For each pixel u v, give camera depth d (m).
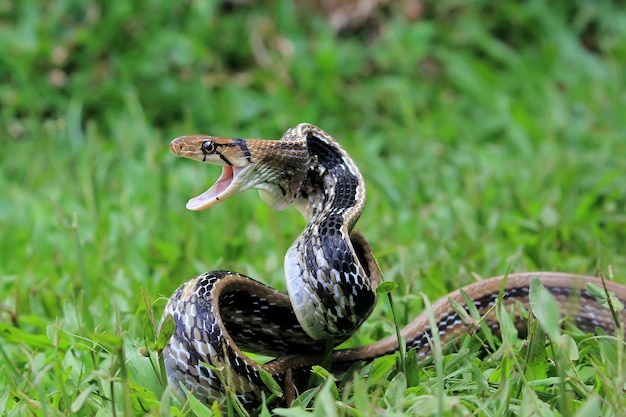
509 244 12.62
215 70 18.67
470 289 9.80
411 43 19.02
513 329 8.61
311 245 8.25
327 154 8.98
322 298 8.20
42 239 13.23
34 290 11.38
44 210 14.52
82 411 8.30
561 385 7.33
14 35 18.31
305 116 17.52
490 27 19.98
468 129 17.38
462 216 13.30
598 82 18.22
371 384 8.27
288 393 8.41
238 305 8.80
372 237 13.01
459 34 19.66
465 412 7.31
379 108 18.44
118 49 18.58
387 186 14.77
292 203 9.07
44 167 16.41
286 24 19.22
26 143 17.14
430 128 17.30
